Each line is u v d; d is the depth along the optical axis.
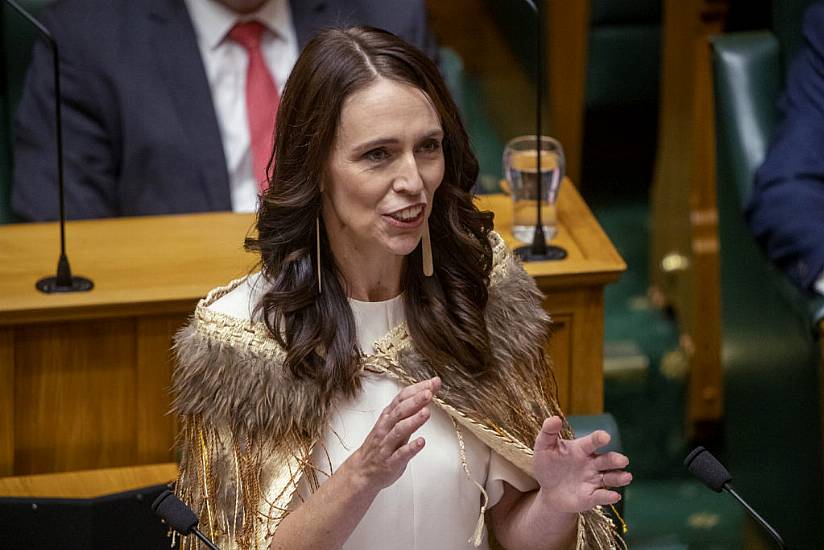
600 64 17.42
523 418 7.89
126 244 10.91
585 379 10.73
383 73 7.21
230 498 7.55
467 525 7.87
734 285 13.09
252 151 12.77
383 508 7.67
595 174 18.67
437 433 7.79
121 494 9.13
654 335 15.88
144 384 10.35
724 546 13.24
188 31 12.66
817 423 11.56
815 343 11.53
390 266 7.75
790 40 13.10
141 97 12.52
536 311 8.12
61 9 12.78
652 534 13.33
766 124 12.91
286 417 7.54
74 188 12.52
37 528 9.10
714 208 14.89
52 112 12.61
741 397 13.14
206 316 7.66
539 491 7.77
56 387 10.23
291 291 7.57
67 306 10.01
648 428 14.84
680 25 15.78
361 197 7.23
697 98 15.11
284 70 12.89
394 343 7.77
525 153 10.95
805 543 11.98
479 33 19.53
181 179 12.49
